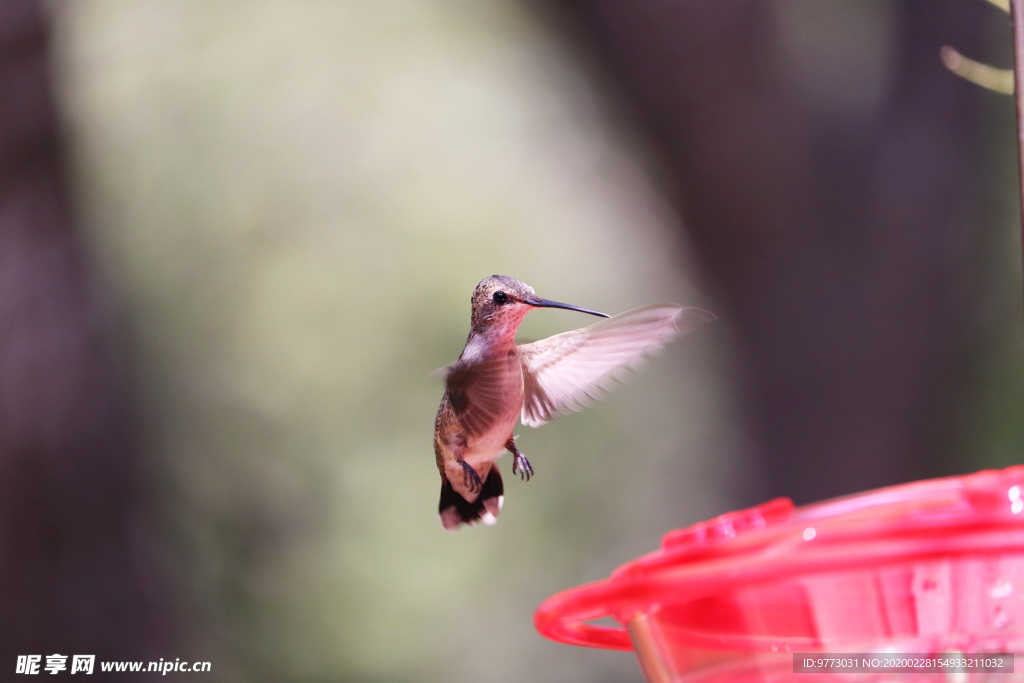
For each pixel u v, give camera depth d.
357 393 14.52
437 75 15.73
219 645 12.45
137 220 14.18
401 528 14.10
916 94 11.60
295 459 13.88
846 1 11.88
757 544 2.57
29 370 7.76
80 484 7.83
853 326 11.61
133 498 8.16
